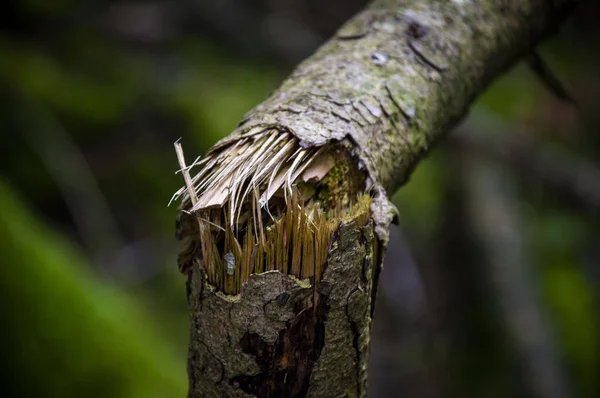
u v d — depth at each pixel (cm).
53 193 321
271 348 71
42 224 266
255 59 432
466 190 288
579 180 302
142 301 300
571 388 266
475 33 104
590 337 292
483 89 113
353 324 73
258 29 439
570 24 449
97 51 399
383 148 84
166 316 299
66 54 393
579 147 367
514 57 117
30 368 191
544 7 116
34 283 202
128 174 349
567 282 314
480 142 294
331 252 68
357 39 97
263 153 74
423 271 336
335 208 75
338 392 76
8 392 188
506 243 283
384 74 91
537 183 327
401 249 345
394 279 339
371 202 75
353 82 87
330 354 73
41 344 195
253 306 69
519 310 274
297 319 70
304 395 74
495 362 276
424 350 308
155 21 433
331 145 77
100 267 304
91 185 331
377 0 107
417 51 96
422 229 350
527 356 265
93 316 211
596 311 306
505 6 110
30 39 398
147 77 389
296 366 73
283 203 73
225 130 361
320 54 95
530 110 390
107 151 352
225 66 418
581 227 337
